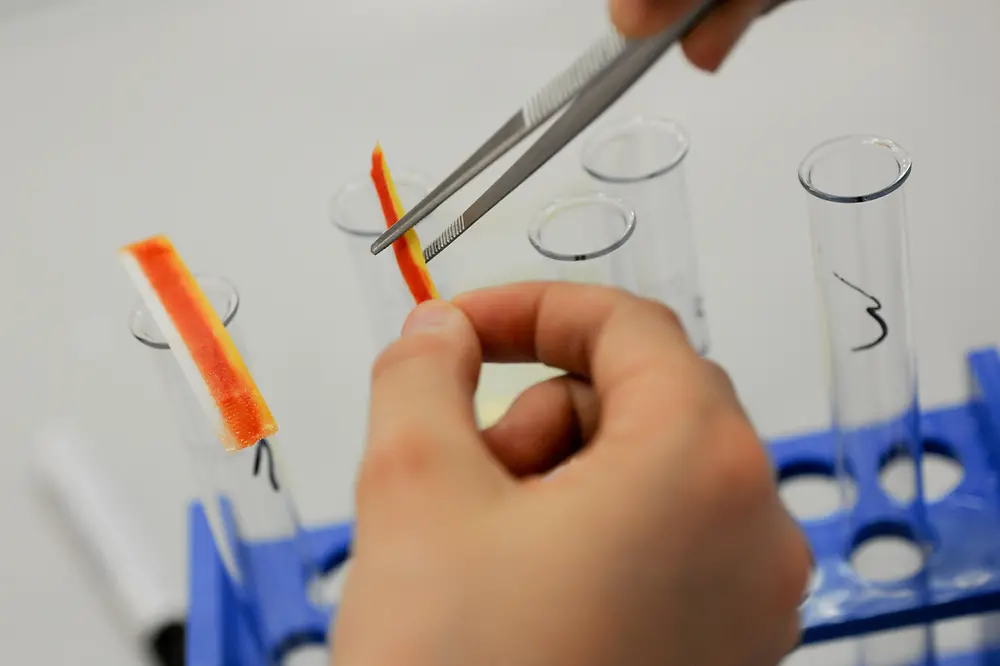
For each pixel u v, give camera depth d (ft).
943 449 1.24
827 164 1.05
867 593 1.15
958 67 1.71
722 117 1.73
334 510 1.36
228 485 1.14
